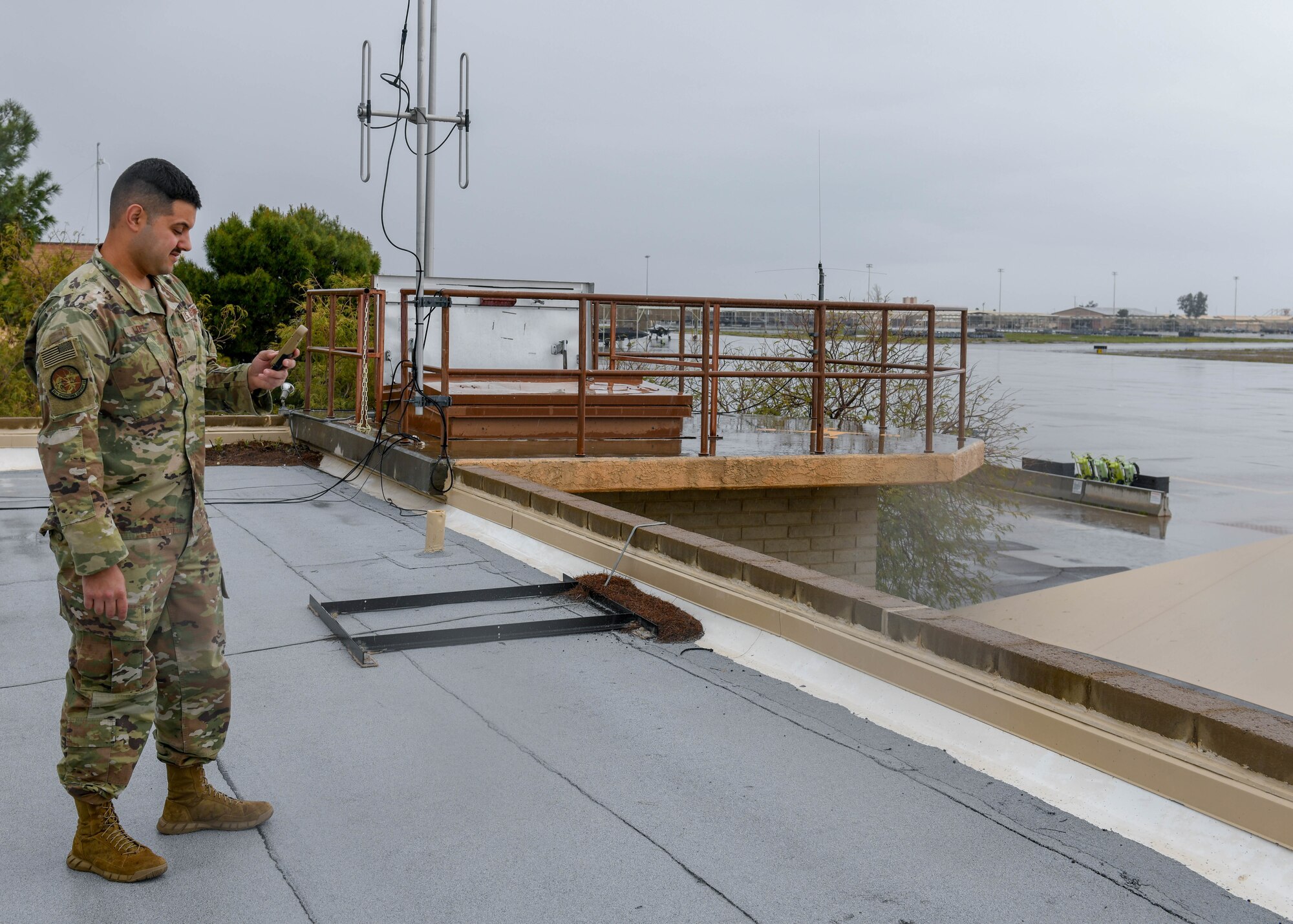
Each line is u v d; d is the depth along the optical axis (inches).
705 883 112.3
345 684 171.3
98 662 105.8
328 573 243.9
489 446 356.8
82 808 110.0
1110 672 140.4
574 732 153.6
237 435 452.4
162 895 107.9
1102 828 126.0
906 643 166.2
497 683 173.5
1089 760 135.1
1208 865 116.5
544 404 362.9
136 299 104.7
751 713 162.4
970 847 121.0
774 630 189.8
